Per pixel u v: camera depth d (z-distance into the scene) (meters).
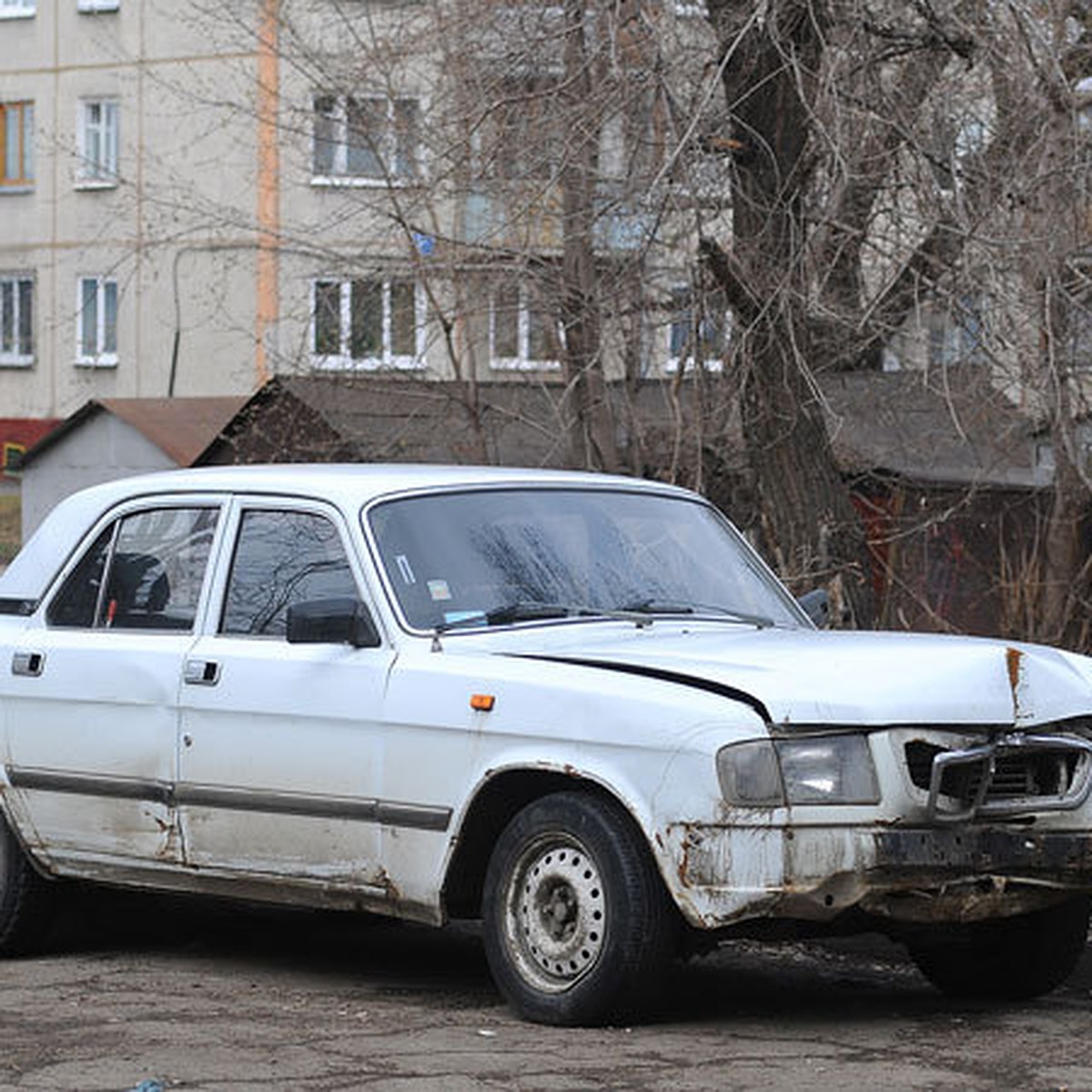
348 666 11.89
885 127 20.98
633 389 23.89
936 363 21.66
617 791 10.74
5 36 68.00
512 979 11.21
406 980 12.92
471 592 12.05
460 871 11.56
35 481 51.91
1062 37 21.28
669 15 20.70
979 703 10.95
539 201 22.31
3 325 69.31
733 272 20.61
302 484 12.67
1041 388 20.77
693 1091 9.52
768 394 21.38
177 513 13.24
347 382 28.58
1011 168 20.67
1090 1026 11.36
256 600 12.62
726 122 20.80
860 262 22.05
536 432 27.83
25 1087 9.70
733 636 11.95
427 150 25.44
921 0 20.75
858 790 10.59
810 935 11.10
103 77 66.06
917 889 10.73
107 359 66.81
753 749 10.48
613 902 10.76
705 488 23.91
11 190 68.44
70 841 13.32
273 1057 10.34
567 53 21.59
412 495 12.41
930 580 28.05
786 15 20.06
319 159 29.38
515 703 11.15
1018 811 11.02
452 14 24.12
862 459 26.09
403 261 25.64
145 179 64.25
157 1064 10.20
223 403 51.56
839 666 10.92
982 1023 11.43
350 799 11.82
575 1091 9.52
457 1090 9.55
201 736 12.52
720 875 10.48
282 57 28.45
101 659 13.09
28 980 12.95
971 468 27.23
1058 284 20.33
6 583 13.99
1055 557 25.70
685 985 12.75
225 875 12.50
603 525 12.83
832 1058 10.30
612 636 11.98
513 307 24.91
